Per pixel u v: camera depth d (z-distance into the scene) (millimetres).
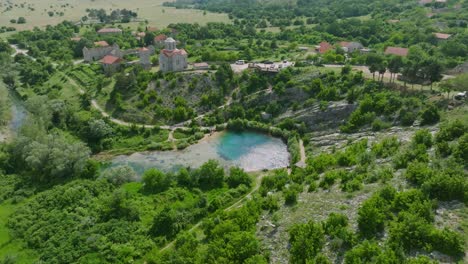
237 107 143000
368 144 102500
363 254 56250
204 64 170000
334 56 159500
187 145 128500
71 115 141375
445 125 91812
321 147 116875
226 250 64625
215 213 83625
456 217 61625
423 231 56938
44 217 86562
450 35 187750
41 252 76938
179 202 91375
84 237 78562
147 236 79625
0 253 77188
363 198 72562
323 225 65812
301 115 131875
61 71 196875
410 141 92750
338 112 123938
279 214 75438
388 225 62406
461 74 123500
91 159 113875
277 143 128125
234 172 103375
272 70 151000
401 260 54094
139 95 150750
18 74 191000
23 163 111125
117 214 85875
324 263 57875
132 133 135625
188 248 70750
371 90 123125
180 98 148000
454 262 53562
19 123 143625
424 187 67062
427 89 117750
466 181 66938
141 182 102875
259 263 59906
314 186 82562
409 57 149375
